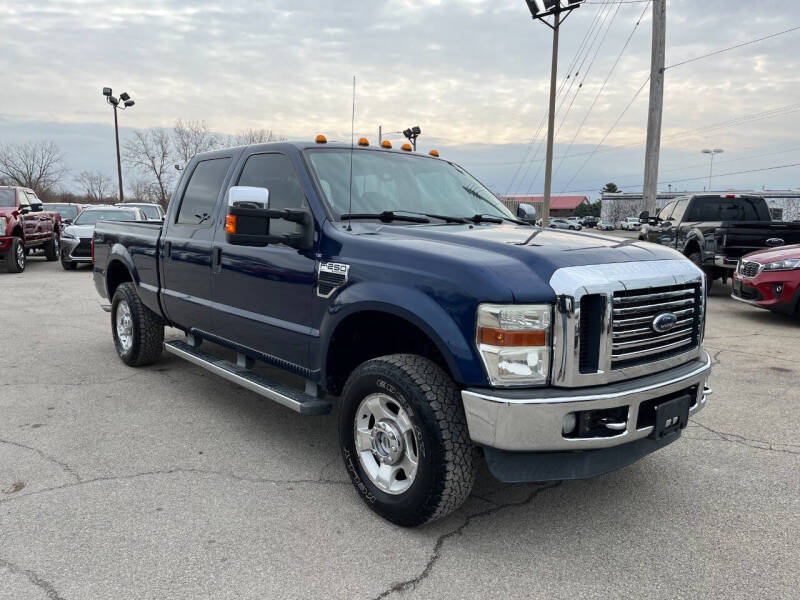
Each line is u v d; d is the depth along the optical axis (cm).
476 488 356
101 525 301
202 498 332
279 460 386
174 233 498
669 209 1360
